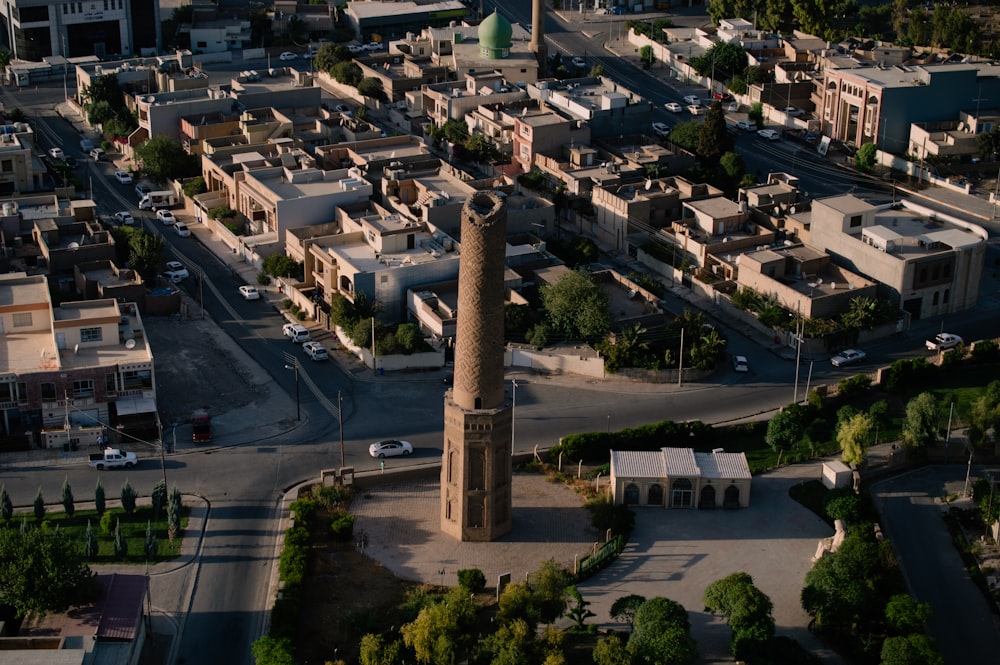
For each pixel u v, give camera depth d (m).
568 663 166.88
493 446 185.88
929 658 162.88
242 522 194.75
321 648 169.12
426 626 162.88
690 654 163.50
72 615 162.62
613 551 188.50
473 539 191.50
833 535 194.75
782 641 167.12
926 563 191.12
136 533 190.25
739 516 199.50
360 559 187.12
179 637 170.25
